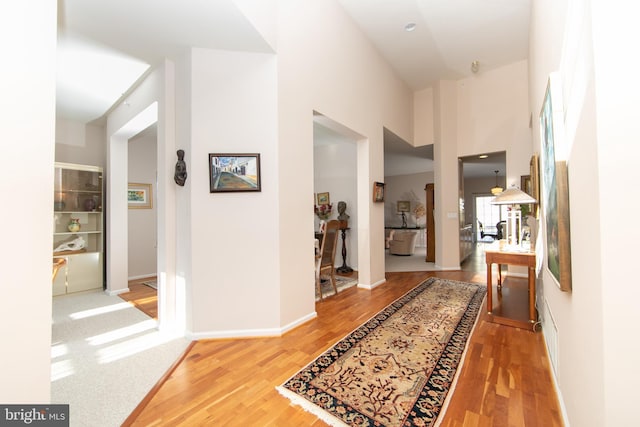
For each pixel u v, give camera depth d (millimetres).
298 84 2955
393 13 3877
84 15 2096
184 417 1548
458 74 5562
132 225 5184
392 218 10477
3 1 875
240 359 2176
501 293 3723
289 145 2820
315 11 3240
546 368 2004
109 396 1753
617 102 896
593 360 1033
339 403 1641
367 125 4359
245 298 2611
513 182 5199
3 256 868
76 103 3760
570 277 1412
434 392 1737
